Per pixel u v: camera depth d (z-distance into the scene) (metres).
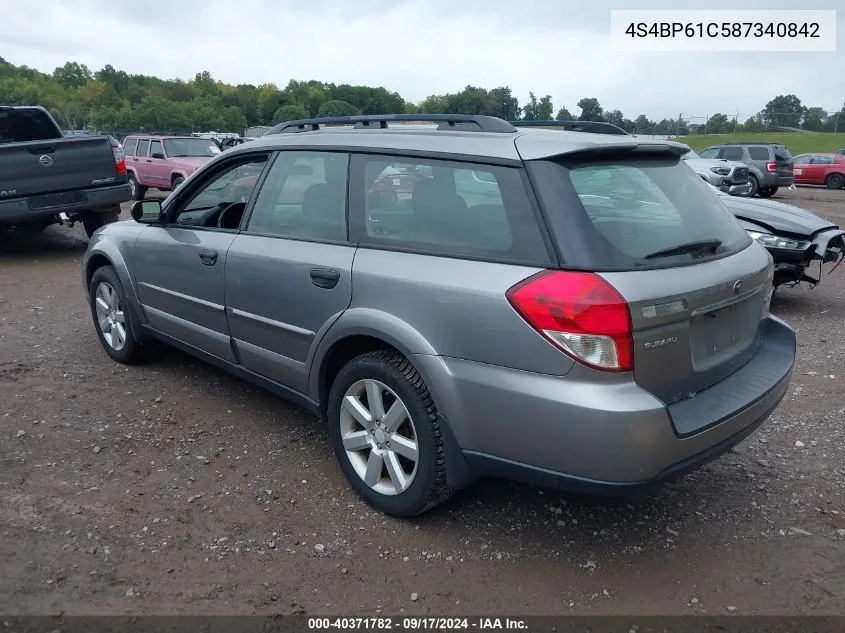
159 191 20.56
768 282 3.59
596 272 2.73
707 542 3.31
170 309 4.73
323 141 3.79
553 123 3.89
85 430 4.31
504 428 2.87
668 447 2.72
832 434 4.41
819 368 5.58
